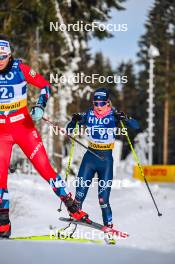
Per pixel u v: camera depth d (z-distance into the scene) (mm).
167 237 16641
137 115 139625
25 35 42406
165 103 114688
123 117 18594
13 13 38906
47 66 43812
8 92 15445
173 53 114750
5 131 15492
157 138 133000
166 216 21938
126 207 26734
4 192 15562
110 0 43281
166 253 11195
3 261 10266
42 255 10805
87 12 42312
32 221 21141
